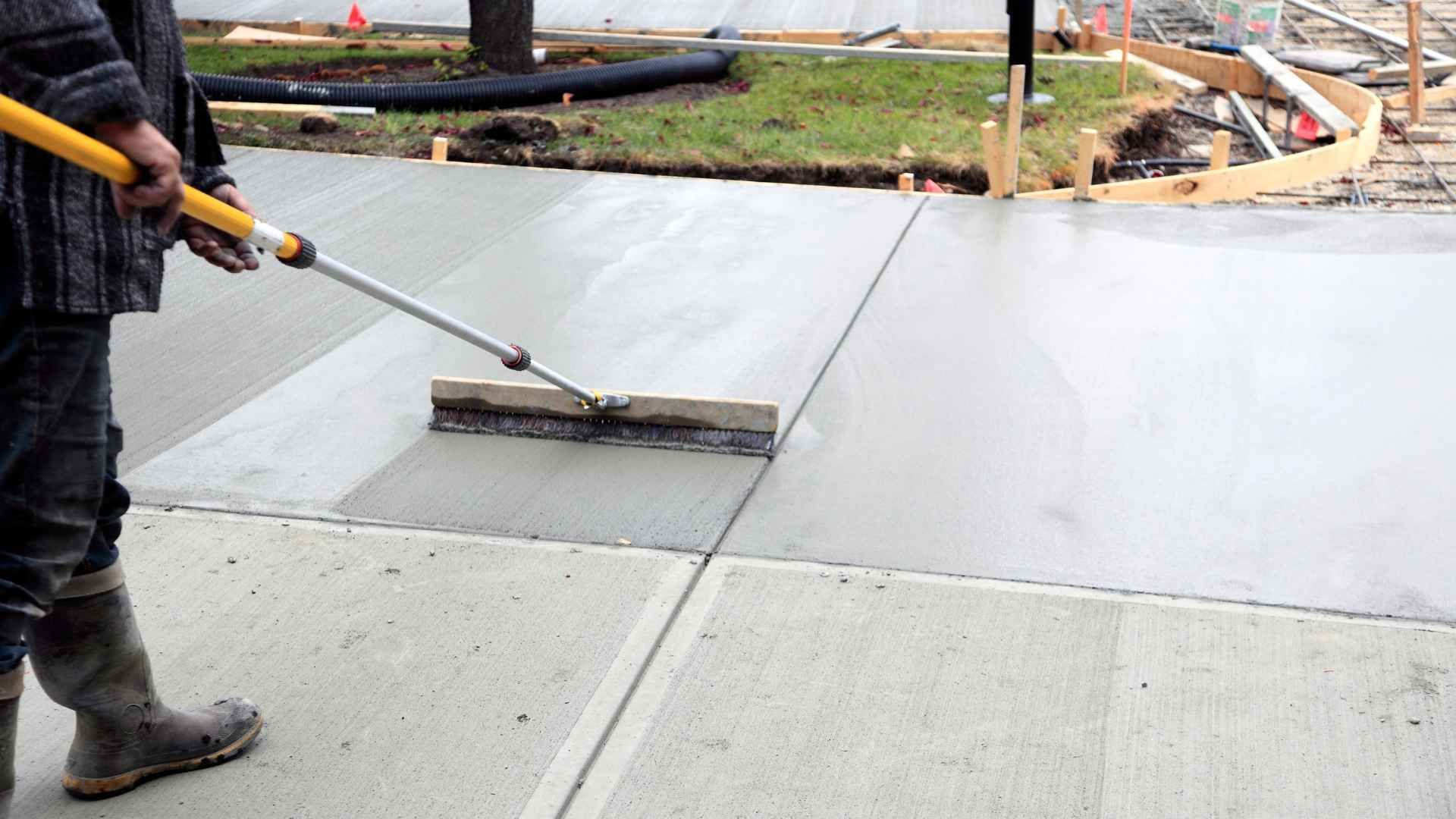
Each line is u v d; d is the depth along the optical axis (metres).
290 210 6.24
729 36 11.26
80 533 2.08
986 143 6.17
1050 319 4.74
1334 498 3.50
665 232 5.82
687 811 2.45
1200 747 2.57
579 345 4.63
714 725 2.69
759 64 10.73
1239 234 5.54
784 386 4.30
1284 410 3.99
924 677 2.82
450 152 7.86
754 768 2.55
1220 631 2.95
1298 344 4.46
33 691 2.86
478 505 3.62
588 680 2.84
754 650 2.93
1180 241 5.48
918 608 3.07
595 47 11.15
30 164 1.90
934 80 9.97
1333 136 9.59
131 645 2.40
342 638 3.00
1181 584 3.15
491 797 2.49
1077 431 3.93
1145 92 9.99
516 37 10.03
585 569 3.28
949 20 12.36
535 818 2.44
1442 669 2.78
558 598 3.15
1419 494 3.50
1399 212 5.73
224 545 3.41
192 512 3.58
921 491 3.63
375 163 7.00
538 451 3.95
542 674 2.86
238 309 5.05
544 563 3.31
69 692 2.35
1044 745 2.60
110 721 2.42
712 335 4.70
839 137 8.28
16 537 2.02
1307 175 7.99
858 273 5.26
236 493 3.69
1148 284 5.04
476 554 3.36
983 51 11.36
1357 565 3.19
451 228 5.96
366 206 6.30
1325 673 2.79
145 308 2.10
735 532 3.45
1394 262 5.14
